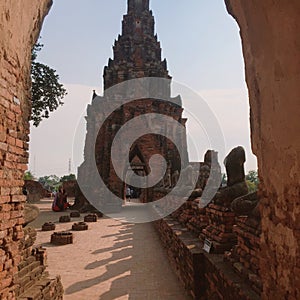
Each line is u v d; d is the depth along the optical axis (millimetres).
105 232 14453
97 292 6453
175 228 9242
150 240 12414
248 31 3988
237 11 4246
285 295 3143
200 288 5879
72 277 7453
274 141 3412
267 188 3623
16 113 4203
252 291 3975
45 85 22141
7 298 3787
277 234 3342
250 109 4180
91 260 9125
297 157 2920
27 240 5031
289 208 3082
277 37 3180
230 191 6113
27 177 41312
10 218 3936
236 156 6414
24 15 4250
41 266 5328
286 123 3123
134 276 7570
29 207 5305
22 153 4398
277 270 3332
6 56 3854
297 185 2926
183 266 6941
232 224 6078
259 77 3771
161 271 8039
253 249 4355
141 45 28844
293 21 2842
